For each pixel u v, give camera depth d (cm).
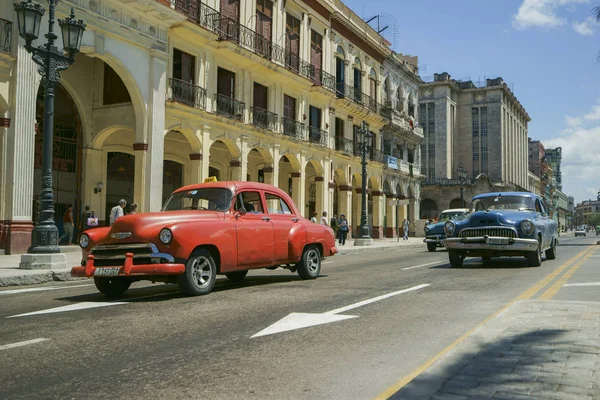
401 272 1173
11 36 1536
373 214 4075
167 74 2088
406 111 4728
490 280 965
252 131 2564
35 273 1047
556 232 1543
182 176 2531
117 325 573
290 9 2930
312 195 3662
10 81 1534
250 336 512
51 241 1168
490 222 1224
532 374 352
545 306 607
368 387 355
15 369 408
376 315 615
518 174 9412
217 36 2267
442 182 7169
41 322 599
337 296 777
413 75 4822
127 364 418
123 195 2255
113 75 2084
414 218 4900
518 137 9531
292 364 413
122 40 1867
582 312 568
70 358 438
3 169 1522
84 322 593
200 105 2233
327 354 443
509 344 431
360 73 3819
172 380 376
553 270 1144
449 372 359
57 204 2003
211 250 831
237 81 2500
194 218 811
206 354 446
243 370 398
